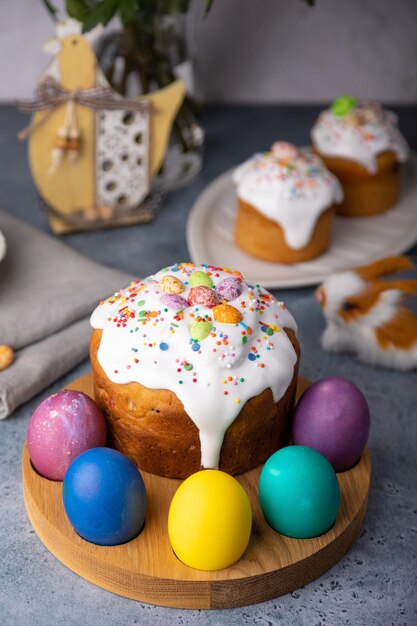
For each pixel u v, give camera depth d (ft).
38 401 2.50
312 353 2.69
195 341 2.06
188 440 2.09
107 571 2.00
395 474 2.33
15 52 3.67
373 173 3.13
